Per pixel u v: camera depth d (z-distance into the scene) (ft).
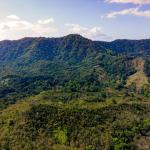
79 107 481.05
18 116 436.35
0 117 463.42
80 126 403.34
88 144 365.81
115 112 472.44
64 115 428.56
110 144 366.43
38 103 508.12
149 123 434.30
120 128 409.69
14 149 372.17
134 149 370.32
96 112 456.86
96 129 396.37
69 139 376.89
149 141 389.60
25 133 394.73
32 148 368.89
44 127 402.93
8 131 408.05
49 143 372.99
